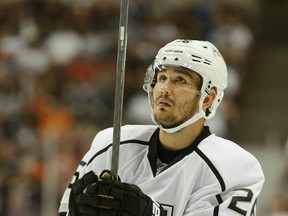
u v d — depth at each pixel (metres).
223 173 7.75
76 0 31.30
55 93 26.48
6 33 29.55
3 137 23.69
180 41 7.94
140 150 8.18
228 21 30.30
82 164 8.38
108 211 7.19
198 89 7.81
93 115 25.50
